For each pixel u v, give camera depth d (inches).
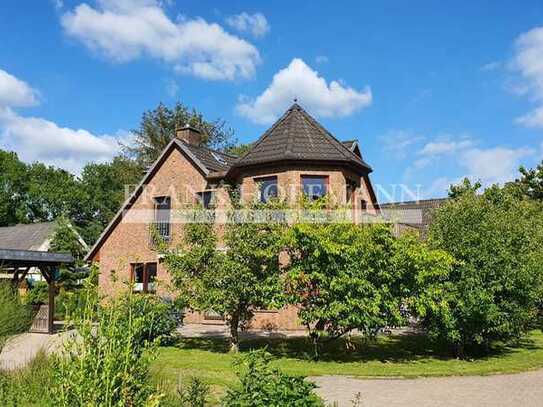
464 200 653.9
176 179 1043.9
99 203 2581.2
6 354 448.8
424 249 589.3
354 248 569.9
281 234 621.0
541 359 619.5
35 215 2532.0
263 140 921.5
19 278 908.6
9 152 2512.3
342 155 858.8
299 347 674.2
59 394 202.5
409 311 610.5
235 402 231.9
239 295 617.9
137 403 209.6
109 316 226.1
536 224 740.7
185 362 539.2
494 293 604.1
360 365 561.6
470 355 647.1
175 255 650.8
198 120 2027.6
